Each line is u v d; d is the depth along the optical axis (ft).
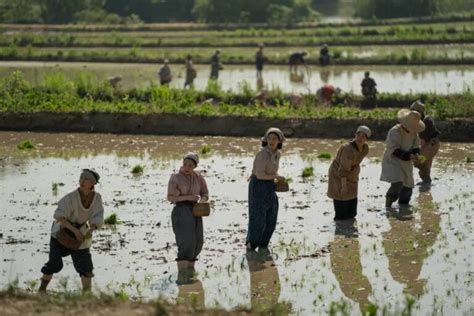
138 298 124.16
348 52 501.56
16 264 143.84
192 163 140.36
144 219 171.83
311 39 593.83
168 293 127.95
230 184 203.10
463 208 177.37
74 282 134.21
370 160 230.27
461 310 118.93
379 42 583.17
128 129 281.54
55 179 210.79
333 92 311.88
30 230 164.55
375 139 264.31
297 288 130.21
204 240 157.17
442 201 183.83
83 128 283.59
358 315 117.91
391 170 178.19
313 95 314.14
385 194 191.52
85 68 488.02
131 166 226.99
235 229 164.35
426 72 436.35
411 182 179.83
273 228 151.74
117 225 167.63
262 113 278.87
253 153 244.63
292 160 233.55
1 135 278.26
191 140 268.00
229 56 506.07
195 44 600.39
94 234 161.38
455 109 268.82
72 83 333.83
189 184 140.67
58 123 285.64
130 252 150.10
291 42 588.50
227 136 274.36
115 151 250.57
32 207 182.29
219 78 431.02
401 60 475.31
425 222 167.22
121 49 593.01
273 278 135.23
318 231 162.61
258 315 107.14
